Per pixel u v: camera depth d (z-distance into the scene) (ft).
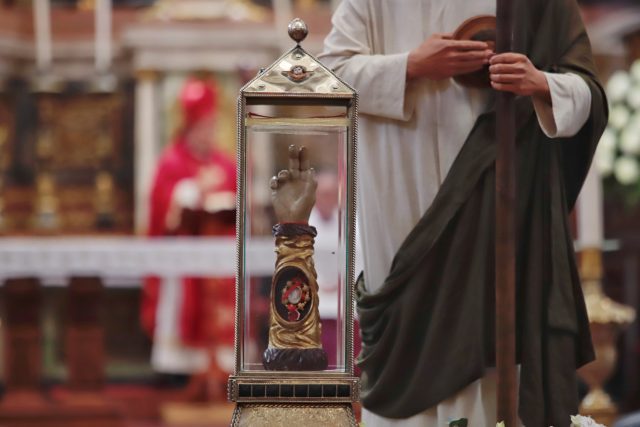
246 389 22.48
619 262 71.56
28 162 84.43
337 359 23.16
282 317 22.99
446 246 26.02
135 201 83.76
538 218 26.12
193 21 83.51
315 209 24.62
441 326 25.91
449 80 26.18
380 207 26.73
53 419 59.31
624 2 79.00
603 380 43.09
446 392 25.81
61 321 78.89
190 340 70.08
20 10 86.02
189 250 58.34
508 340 24.48
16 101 84.99
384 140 26.63
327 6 85.35
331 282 23.84
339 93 23.04
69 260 57.77
